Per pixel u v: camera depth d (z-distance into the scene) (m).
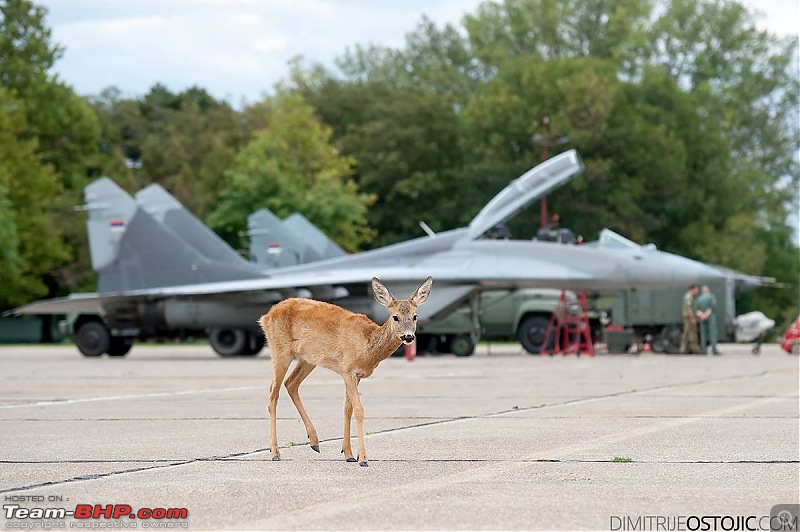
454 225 135.38
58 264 117.00
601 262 62.81
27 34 134.12
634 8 155.62
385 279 62.91
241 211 118.44
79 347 67.56
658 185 126.94
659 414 24.23
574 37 157.62
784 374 41.28
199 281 67.19
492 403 27.61
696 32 150.00
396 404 27.42
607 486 14.09
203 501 13.06
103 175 132.62
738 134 149.62
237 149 140.50
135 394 31.84
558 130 123.00
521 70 136.75
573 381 36.97
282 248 79.00
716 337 63.62
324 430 21.22
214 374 43.91
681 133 130.00
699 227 125.62
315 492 13.72
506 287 63.34
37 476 15.36
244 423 22.77
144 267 67.75
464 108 154.75
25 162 112.38
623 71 149.88
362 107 150.12
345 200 119.94
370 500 13.08
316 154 125.50
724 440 19.20
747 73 150.12
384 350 16.47
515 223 124.06
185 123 150.75
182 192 125.06
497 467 15.91
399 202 137.50
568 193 123.75
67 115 130.12
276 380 17.42
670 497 13.22
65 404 28.17
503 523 11.57
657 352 67.81
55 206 115.94
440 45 172.00
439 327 64.06
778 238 137.12
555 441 19.14
